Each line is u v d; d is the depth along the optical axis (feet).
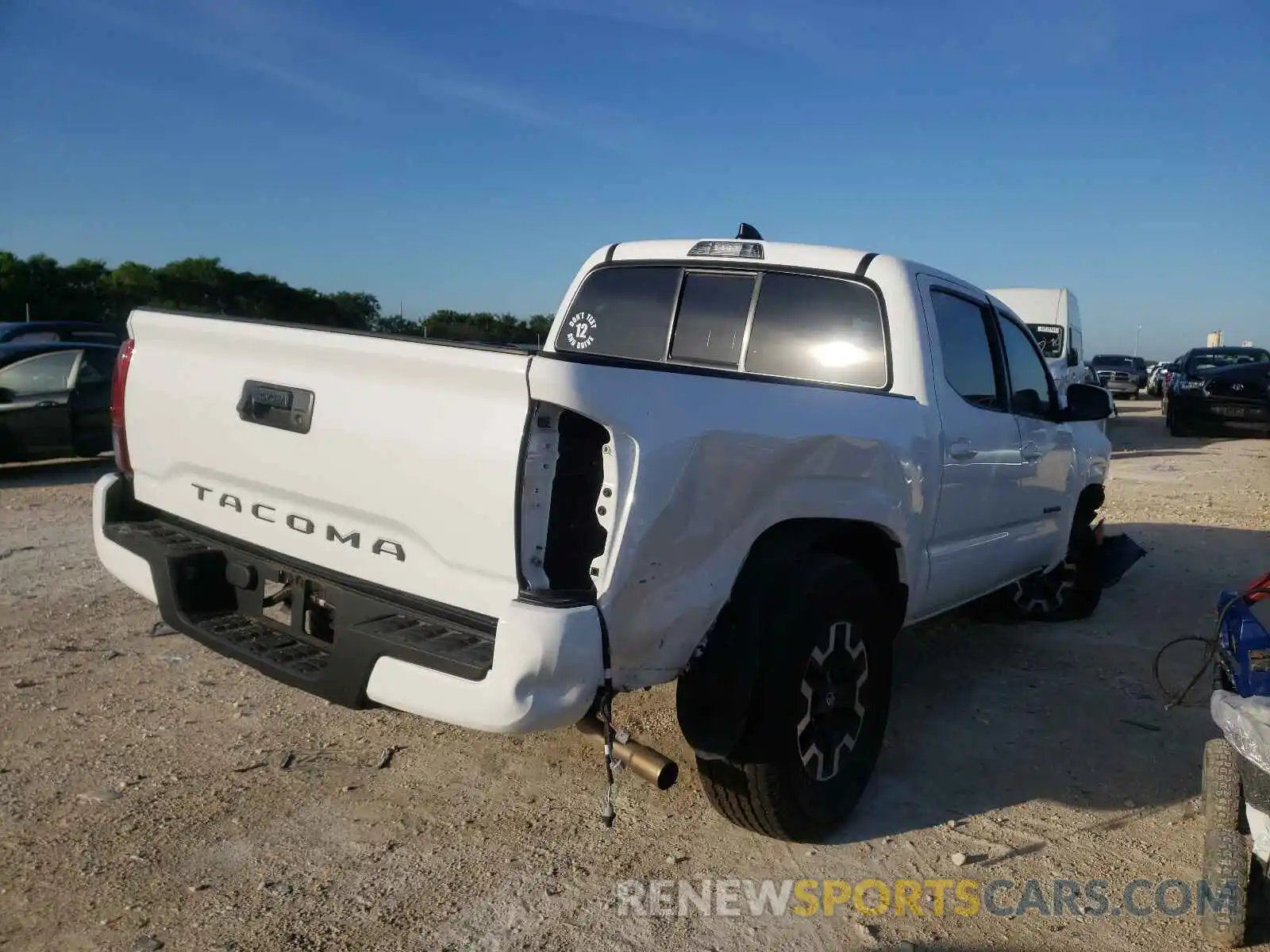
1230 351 66.59
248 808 11.85
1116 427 75.56
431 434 9.27
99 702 14.84
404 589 9.78
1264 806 9.27
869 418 12.00
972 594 15.97
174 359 12.14
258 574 11.32
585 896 10.38
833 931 9.97
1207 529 31.94
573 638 8.54
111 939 9.30
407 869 10.70
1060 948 9.83
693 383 9.61
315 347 10.17
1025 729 15.33
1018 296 46.73
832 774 11.62
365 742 13.80
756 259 15.30
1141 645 19.75
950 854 11.53
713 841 11.59
